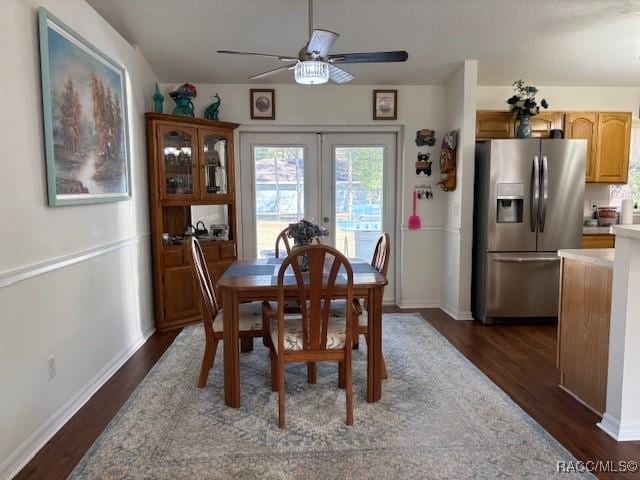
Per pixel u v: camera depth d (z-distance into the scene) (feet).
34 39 7.19
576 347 8.62
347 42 12.56
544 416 8.04
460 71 13.99
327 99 15.23
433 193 15.71
